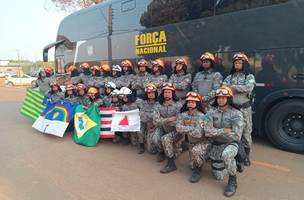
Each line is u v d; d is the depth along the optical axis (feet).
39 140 23.52
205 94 17.69
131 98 21.02
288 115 19.08
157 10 25.58
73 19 37.58
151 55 26.22
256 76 19.48
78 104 23.79
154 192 13.74
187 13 23.06
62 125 23.62
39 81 33.73
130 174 16.01
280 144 19.52
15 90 84.23
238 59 16.40
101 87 25.64
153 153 19.47
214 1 21.36
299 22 17.46
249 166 16.70
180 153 17.84
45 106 27.61
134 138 21.18
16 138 24.26
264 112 19.86
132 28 28.27
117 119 20.83
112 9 30.78
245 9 19.69
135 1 27.86
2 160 18.70
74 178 15.58
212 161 14.80
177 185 14.48
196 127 14.61
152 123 18.60
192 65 22.76
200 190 13.87
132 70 24.90
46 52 42.91
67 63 39.14
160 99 17.01
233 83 16.58
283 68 18.31
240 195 13.25
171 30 24.26
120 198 13.23
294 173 15.61
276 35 18.40
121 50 29.76
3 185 14.88
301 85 17.72
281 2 18.08
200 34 22.21
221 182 14.71
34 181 15.29
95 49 33.65
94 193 13.79
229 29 20.53
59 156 19.33
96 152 20.08
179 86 19.24
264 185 14.23
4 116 35.53
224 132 13.75
